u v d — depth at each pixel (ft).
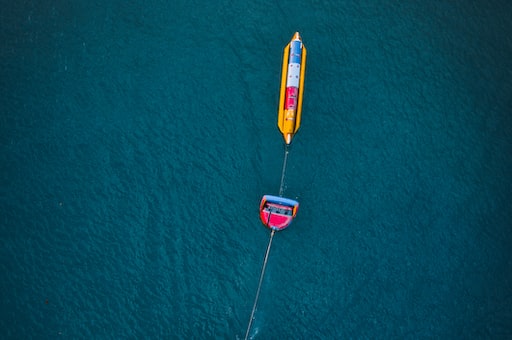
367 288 150.71
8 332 140.15
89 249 149.07
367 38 169.48
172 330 145.07
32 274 145.38
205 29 166.50
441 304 149.89
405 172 159.63
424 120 164.25
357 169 158.71
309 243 152.97
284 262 151.64
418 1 173.06
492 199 159.12
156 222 152.56
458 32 172.45
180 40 165.37
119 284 147.13
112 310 144.97
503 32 172.96
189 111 160.76
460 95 167.22
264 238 152.76
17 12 163.22
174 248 151.02
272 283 150.20
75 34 164.14
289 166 157.38
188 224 152.97
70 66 161.89
